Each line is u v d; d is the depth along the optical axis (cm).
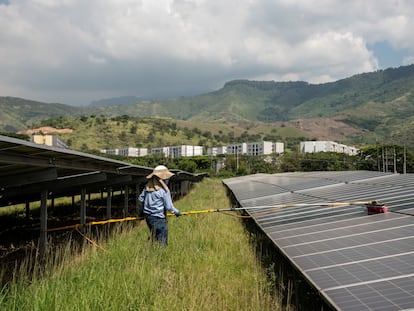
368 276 501
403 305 401
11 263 1116
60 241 1480
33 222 2111
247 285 791
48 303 624
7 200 1870
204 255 994
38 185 1264
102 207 2927
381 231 709
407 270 494
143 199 1080
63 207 2869
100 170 1342
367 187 1509
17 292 682
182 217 1653
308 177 2928
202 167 10475
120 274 775
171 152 16262
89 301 637
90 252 1041
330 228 812
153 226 1066
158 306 650
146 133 18975
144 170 1952
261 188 2427
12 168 958
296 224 931
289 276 848
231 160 10462
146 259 923
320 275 539
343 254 615
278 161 10100
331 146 18488
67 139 16312
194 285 753
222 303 679
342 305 432
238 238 1233
